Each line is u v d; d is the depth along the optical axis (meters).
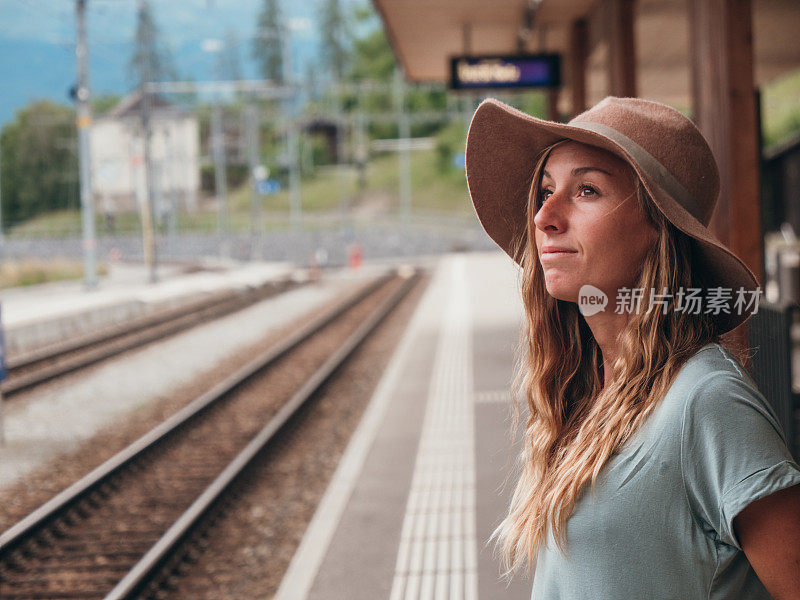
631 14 9.05
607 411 1.04
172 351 15.28
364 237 56.81
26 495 6.76
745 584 0.96
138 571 4.86
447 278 27.17
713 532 0.95
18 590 4.84
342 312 21.92
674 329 1.05
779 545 0.88
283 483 7.15
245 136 99.56
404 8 11.35
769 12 10.98
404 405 8.68
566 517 1.02
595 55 12.27
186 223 78.44
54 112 105.00
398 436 7.32
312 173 96.25
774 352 3.89
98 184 85.12
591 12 11.48
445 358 11.55
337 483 5.98
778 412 3.90
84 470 7.52
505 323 14.98
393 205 82.12
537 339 1.29
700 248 1.09
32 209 99.88
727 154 5.71
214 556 5.50
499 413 7.96
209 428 9.05
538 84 12.26
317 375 11.76
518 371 1.42
